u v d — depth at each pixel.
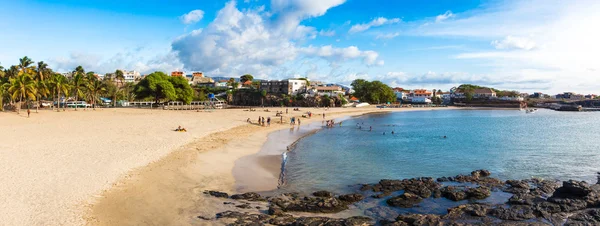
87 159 26.42
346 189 24.52
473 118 111.12
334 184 25.75
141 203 18.59
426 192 23.02
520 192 23.19
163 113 81.50
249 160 32.78
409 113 140.62
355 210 20.09
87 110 82.69
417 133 61.50
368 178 27.73
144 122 57.03
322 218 17.84
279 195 22.42
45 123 49.88
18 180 20.05
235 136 47.50
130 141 36.03
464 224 17.33
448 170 30.95
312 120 87.75
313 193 23.20
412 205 20.91
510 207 19.83
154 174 24.19
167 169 25.89
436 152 40.22
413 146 44.84
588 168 31.89
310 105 160.88
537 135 59.41
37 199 17.44
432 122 91.25
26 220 14.95
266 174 27.86
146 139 38.06
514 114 139.38
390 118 107.00
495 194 23.05
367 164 33.00
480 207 19.44
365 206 20.80
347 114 120.44
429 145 45.91
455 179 26.70
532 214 18.66
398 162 34.19
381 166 32.22
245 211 18.69
